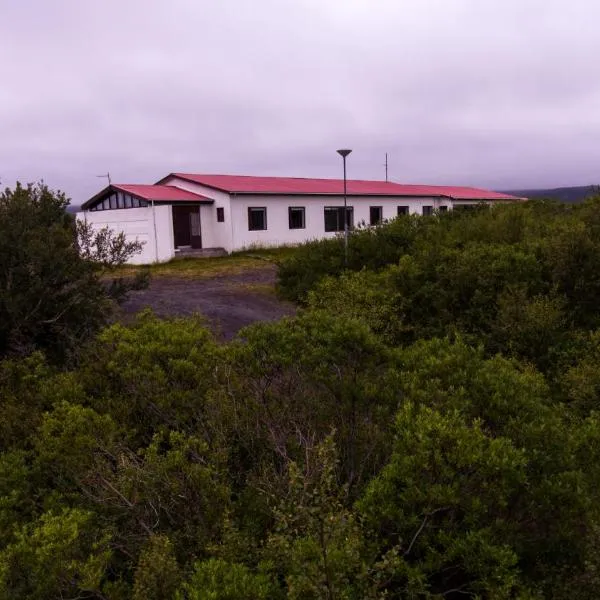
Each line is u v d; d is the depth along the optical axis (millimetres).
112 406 3959
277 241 22562
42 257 5629
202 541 2672
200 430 3637
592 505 2701
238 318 9703
